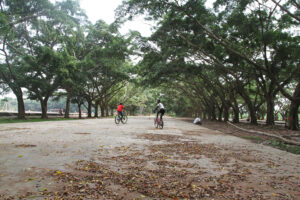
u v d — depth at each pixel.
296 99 15.26
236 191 3.79
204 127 19.27
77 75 26.95
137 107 76.75
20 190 3.62
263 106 45.59
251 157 6.45
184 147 7.80
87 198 3.36
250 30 14.54
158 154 6.50
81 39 31.69
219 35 17.20
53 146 7.41
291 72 18.45
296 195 3.67
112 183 4.02
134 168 4.98
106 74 34.72
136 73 35.41
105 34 31.48
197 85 36.94
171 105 72.81
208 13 14.45
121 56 27.61
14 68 26.83
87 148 7.19
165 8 13.08
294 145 9.11
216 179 4.38
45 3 23.92
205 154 6.71
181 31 15.90
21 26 26.73
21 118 26.66
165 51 18.67
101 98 40.72
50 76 27.03
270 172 4.94
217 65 19.66
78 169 4.80
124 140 9.16
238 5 12.55
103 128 14.75
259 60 19.17
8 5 24.00
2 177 4.22
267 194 3.69
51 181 4.04
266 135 12.69
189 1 12.73
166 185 3.99
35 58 25.73
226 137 11.43
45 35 28.92
